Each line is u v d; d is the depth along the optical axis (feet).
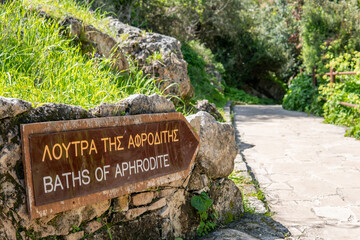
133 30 17.57
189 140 10.20
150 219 9.43
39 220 7.15
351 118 30.01
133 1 39.52
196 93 44.70
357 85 31.48
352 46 44.19
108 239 8.45
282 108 49.26
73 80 10.56
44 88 9.86
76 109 7.82
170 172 9.53
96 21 16.69
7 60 10.67
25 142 6.79
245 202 13.52
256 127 31.14
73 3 17.37
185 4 48.62
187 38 53.31
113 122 8.25
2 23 11.77
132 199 8.96
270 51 81.05
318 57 45.80
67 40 12.85
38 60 11.10
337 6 46.29
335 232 11.39
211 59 64.95
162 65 16.40
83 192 7.61
